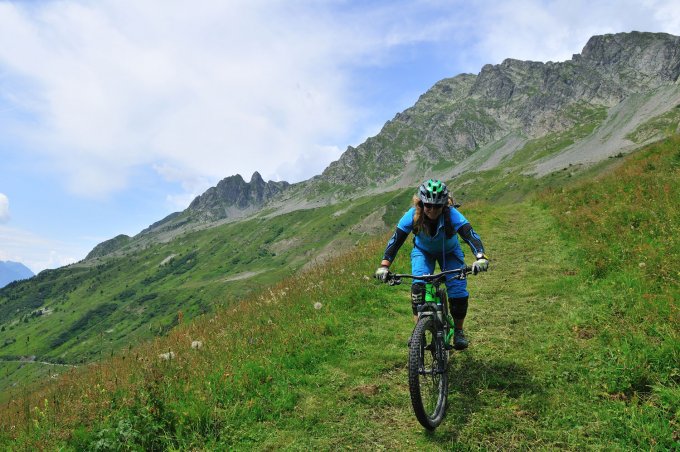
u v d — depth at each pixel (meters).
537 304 8.13
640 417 4.22
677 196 12.06
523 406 4.84
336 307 9.20
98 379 6.87
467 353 6.36
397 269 11.98
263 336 7.90
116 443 4.52
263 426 5.00
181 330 9.88
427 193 4.94
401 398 5.32
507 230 16.55
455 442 4.36
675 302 6.29
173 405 5.19
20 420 5.82
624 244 9.72
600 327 6.40
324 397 5.56
